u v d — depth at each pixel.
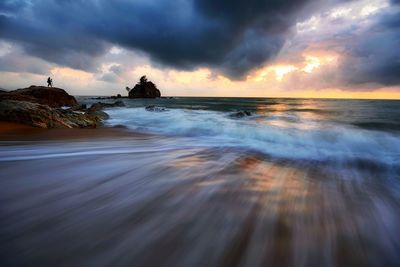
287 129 10.45
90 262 1.97
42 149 6.07
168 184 3.82
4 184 3.61
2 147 6.11
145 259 2.04
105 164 4.91
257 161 5.72
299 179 4.43
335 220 2.88
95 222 2.58
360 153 6.84
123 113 20.59
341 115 18.22
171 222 2.64
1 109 9.54
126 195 3.34
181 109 26.89
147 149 6.71
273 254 2.17
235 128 10.98
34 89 27.12
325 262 2.11
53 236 2.29
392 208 3.34
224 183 3.94
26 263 1.92
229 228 2.56
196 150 6.80
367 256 2.23
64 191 3.41
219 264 2.03
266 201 3.29
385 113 19.97
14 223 2.51
